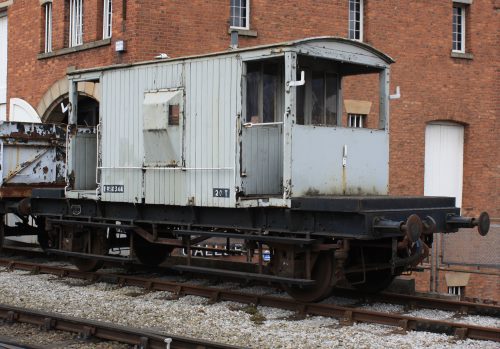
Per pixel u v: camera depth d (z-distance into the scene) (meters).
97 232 12.59
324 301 10.49
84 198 12.45
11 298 10.63
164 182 11.06
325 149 10.08
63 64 18.66
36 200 13.79
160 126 10.99
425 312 9.66
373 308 9.95
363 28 18.94
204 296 10.69
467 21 20.70
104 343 8.09
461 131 20.69
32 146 15.02
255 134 10.30
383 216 9.15
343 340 8.03
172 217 11.25
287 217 9.72
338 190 10.25
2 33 21.86
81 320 8.45
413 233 8.81
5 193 14.52
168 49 15.97
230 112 10.14
